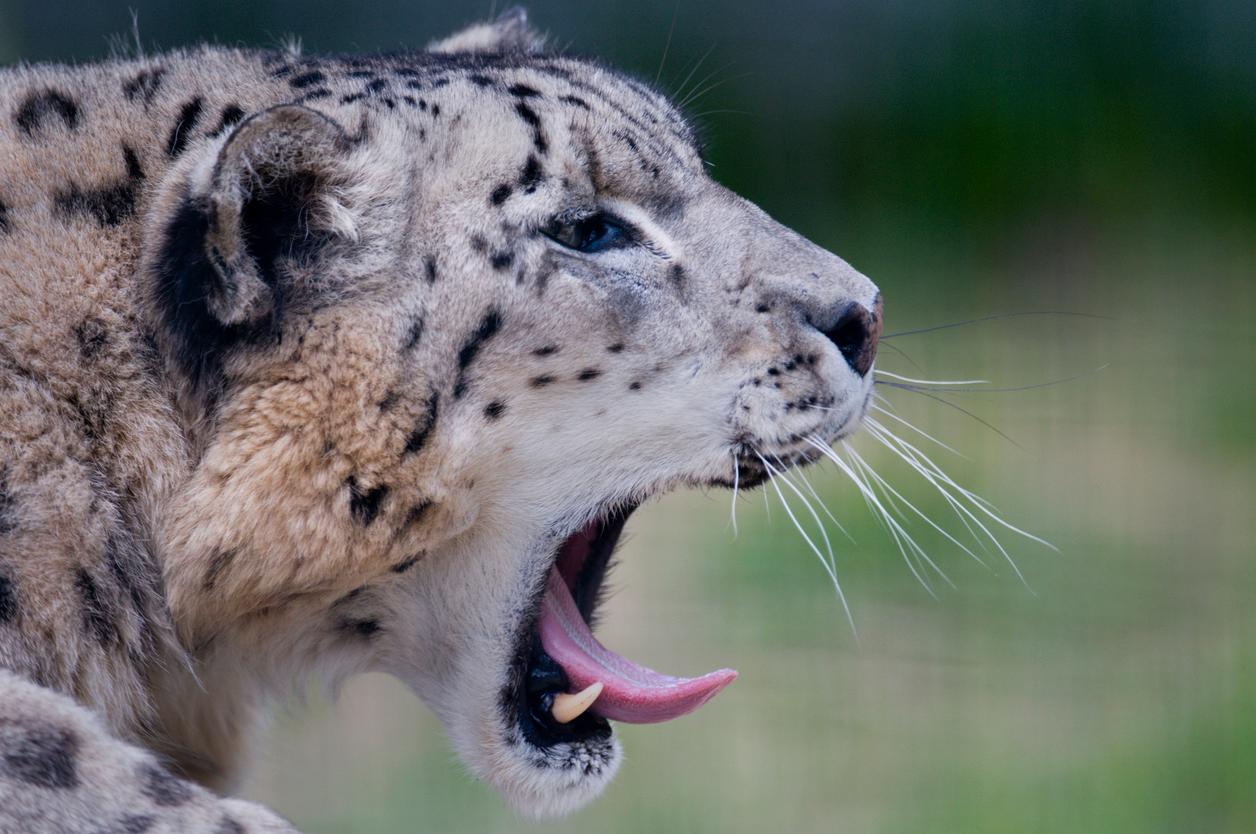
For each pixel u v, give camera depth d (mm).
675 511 22797
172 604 8273
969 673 18406
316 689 10234
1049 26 32844
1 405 7758
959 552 20812
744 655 18844
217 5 27203
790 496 21500
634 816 15664
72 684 7828
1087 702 17812
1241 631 19234
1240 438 24172
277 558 8297
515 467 8758
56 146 8562
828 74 32156
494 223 8641
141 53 10742
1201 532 21719
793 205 31578
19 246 8156
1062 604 19906
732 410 9156
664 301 9047
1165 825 15641
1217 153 32594
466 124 8758
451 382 8445
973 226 31422
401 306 8406
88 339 8078
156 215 8273
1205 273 29812
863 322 9523
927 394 12445
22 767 6746
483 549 8898
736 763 16672
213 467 8180
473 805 15742
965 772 16422
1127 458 23547
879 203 31625
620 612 19625
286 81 9242
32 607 7605
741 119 31609
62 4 26344
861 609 19812
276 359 8227
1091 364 26250
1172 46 32906
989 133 32219
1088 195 31938
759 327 9234
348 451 8242
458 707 9242
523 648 9219
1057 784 16141
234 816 7105
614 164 9086
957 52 32688
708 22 31203
